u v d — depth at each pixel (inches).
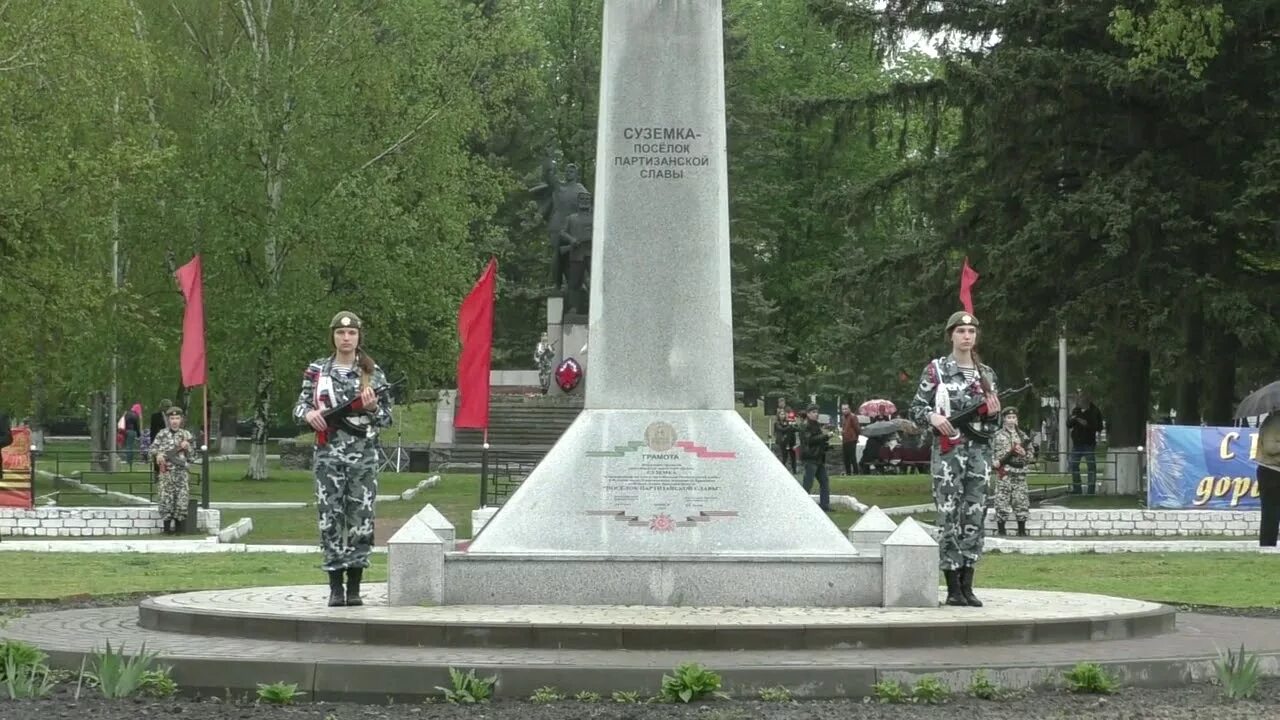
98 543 962.1
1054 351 1483.8
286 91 1707.7
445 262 1752.0
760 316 2522.1
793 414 1499.8
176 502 1057.5
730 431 526.6
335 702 386.0
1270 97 1282.0
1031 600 538.6
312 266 1692.9
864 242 2516.0
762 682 389.1
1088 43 1330.0
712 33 543.2
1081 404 1643.7
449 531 550.6
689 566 495.8
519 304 2856.8
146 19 1740.9
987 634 443.2
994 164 1346.0
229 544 975.0
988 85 1293.1
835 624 433.1
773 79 2723.9
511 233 2824.8
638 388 534.6
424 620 438.0
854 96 1491.1
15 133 1374.3
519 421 2133.4
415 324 1768.0
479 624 430.3
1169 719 358.0
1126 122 1316.4
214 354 1744.6
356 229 1668.3
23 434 1059.3
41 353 1668.3
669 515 514.9
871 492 1460.4
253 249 1747.0
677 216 540.1
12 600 602.2
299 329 1680.6
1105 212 1215.6
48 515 1045.8
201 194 1681.8
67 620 517.7
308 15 1764.3
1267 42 1306.6
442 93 1834.4
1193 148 1330.0
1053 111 1293.1
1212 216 1263.5
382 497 1428.4
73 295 1448.1
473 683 382.6
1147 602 542.3
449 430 2129.7
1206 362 1327.5
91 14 1433.3
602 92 543.8
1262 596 640.4
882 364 2495.1
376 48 1775.3
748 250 2623.0
